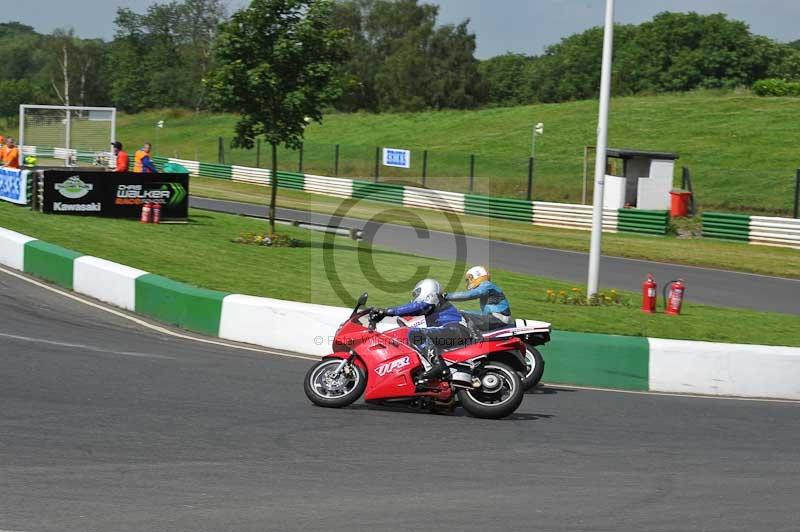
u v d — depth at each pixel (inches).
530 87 4608.8
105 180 1163.9
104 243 936.3
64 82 4899.1
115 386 452.8
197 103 4505.4
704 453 382.6
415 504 293.1
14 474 307.6
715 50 4084.6
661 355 539.8
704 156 2289.6
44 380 456.4
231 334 618.2
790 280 1144.8
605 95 796.6
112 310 687.1
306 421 403.9
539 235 1499.8
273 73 1015.0
